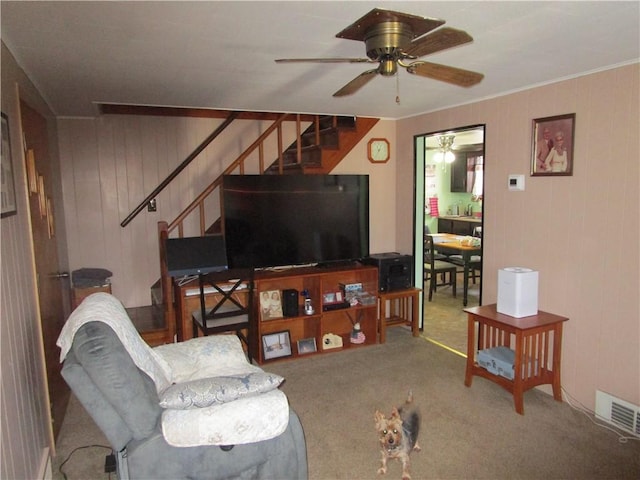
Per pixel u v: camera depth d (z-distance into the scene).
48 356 2.57
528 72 2.82
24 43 2.06
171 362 2.41
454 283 5.95
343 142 4.29
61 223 3.85
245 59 2.40
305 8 1.74
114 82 2.85
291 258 4.03
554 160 3.07
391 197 4.73
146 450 1.76
